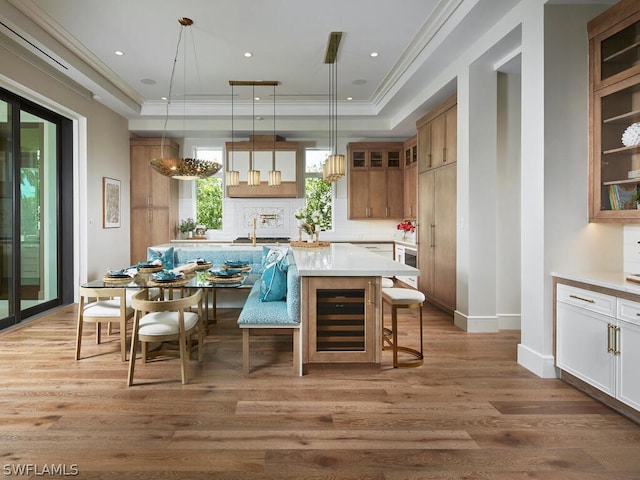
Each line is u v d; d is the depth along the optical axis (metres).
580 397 2.61
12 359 3.30
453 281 4.68
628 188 2.62
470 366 3.19
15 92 4.25
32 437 2.10
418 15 3.72
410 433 2.15
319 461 1.90
